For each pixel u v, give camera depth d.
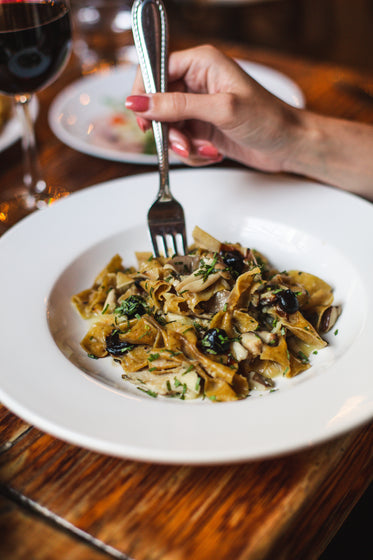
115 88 0.79
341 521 0.42
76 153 0.70
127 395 0.41
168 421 0.38
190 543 0.36
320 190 0.59
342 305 0.50
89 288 0.54
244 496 0.38
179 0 1.38
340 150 0.62
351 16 1.70
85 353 0.48
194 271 0.51
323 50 1.61
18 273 0.52
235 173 0.62
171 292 0.49
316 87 0.80
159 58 0.54
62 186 0.65
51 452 0.40
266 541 0.36
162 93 0.52
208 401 0.43
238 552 0.36
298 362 0.46
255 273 0.47
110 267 0.54
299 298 0.50
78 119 0.75
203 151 0.64
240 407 0.39
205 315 0.48
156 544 0.36
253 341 0.46
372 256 0.52
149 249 0.58
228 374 0.43
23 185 0.65
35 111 0.73
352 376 0.41
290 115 0.60
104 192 0.60
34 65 0.57
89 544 0.36
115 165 0.68
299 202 0.58
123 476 0.39
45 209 0.57
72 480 0.39
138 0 0.52
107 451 0.37
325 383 0.41
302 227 0.56
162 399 0.43
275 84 0.77
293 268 0.55
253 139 0.60
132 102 0.52
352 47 1.62
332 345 0.47
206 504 0.38
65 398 0.40
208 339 0.45
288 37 1.64
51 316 0.49
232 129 0.58
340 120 0.63
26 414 0.39
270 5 1.64
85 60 0.87
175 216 0.54
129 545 0.36
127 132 0.72
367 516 0.55
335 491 0.41
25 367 0.43
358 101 0.77
